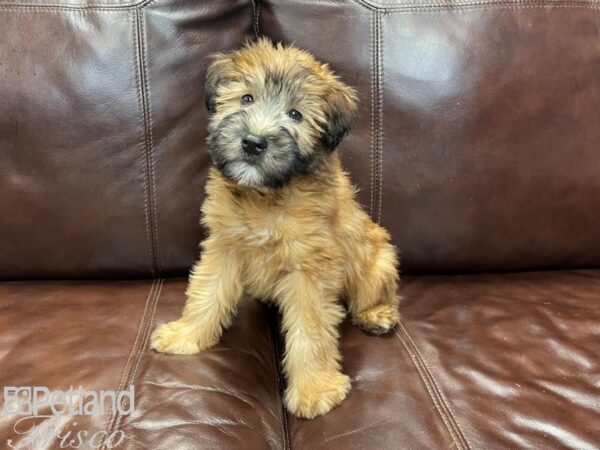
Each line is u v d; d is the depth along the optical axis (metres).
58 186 0.46
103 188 0.47
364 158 0.49
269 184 0.39
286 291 0.41
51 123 0.45
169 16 0.46
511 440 0.33
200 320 0.41
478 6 0.49
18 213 0.46
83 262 0.48
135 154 0.47
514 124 0.49
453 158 0.49
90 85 0.45
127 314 0.43
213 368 0.38
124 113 0.46
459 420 0.34
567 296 0.49
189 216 0.48
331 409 0.36
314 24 0.48
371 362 0.41
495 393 0.37
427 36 0.48
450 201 0.50
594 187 0.51
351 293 0.46
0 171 0.46
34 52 0.45
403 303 0.48
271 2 0.48
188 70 0.47
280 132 0.39
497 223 0.51
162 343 0.40
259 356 0.41
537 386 0.38
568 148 0.50
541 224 0.51
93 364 0.37
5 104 0.45
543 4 0.49
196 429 0.33
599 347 0.42
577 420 0.35
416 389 0.37
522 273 0.53
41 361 0.37
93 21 0.46
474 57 0.49
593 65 0.50
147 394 0.35
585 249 0.53
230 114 0.41
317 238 0.40
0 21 0.45
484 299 0.48
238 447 0.32
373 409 0.36
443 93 0.48
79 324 0.42
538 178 0.50
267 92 0.41
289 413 0.37
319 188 0.40
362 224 0.46
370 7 0.48
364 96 0.49
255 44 0.45
